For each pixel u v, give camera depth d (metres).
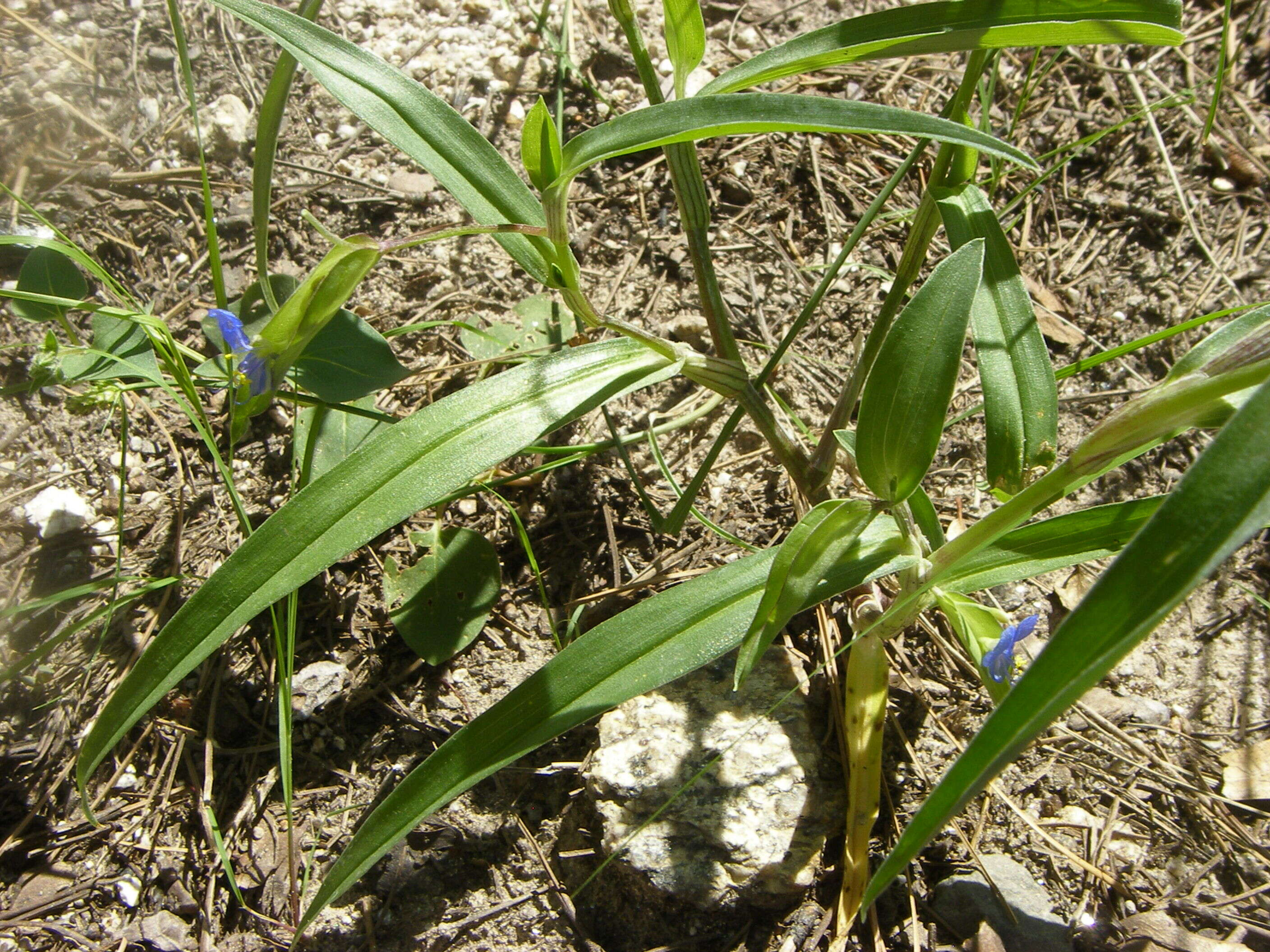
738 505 0.28
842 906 0.22
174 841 0.24
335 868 0.19
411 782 0.20
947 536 0.27
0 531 0.27
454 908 0.23
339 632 0.26
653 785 0.23
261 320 0.26
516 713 0.20
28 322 0.29
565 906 0.23
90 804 0.24
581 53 0.34
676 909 0.23
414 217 0.32
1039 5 0.20
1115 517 0.21
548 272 0.21
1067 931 0.23
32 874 0.24
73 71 0.32
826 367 0.30
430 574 0.26
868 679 0.23
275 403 0.28
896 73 0.34
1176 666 0.26
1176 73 0.34
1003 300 0.22
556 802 0.24
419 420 0.20
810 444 0.28
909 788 0.24
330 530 0.20
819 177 0.32
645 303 0.30
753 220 0.32
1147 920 0.23
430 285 0.30
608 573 0.27
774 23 0.35
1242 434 0.14
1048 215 0.33
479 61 0.34
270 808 0.24
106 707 0.19
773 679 0.24
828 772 0.24
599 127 0.18
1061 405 0.30
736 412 0.24
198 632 0.19
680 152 0.22
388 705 0.25
